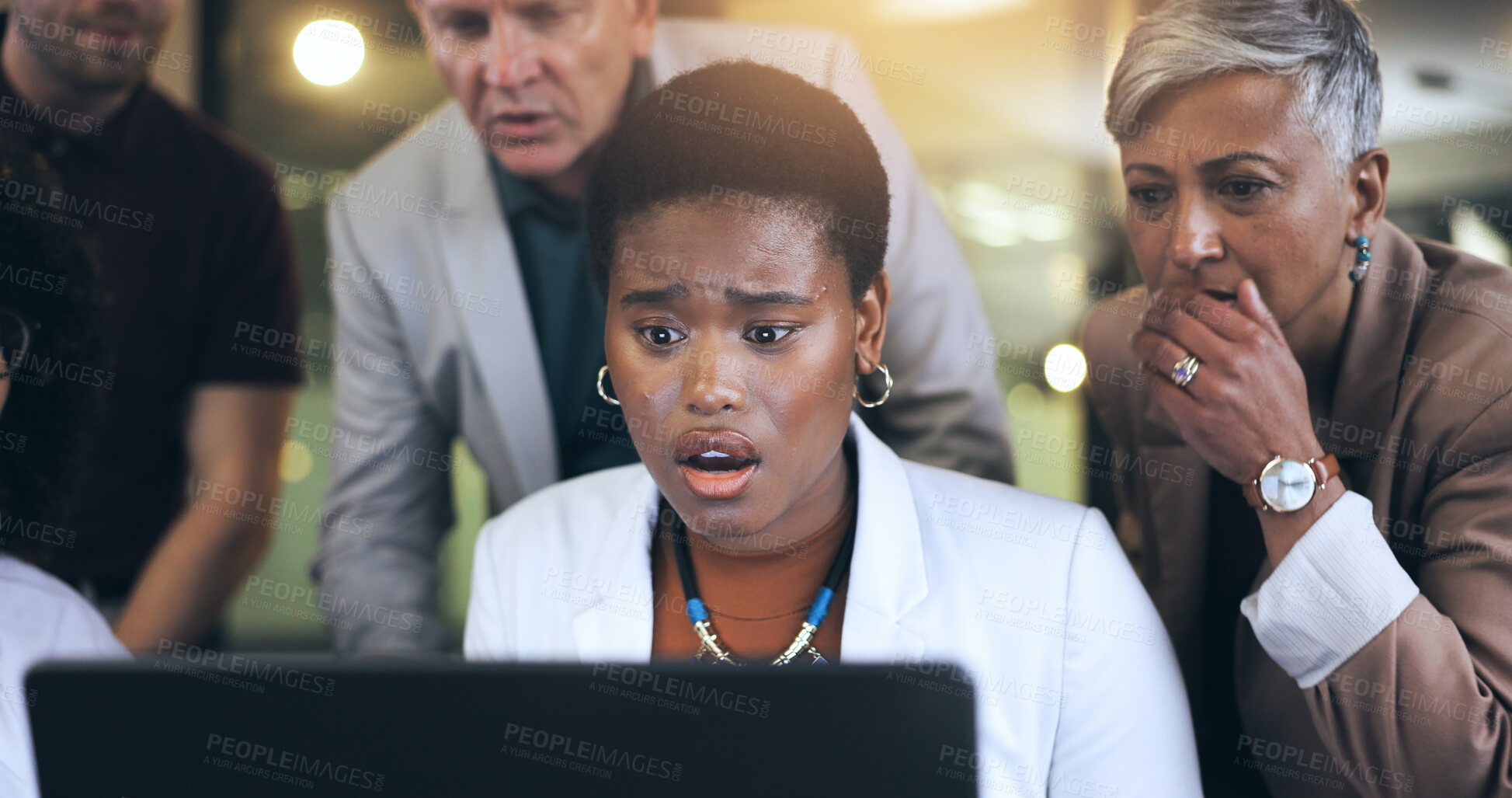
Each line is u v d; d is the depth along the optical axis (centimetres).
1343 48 117
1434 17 138
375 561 181
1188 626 141
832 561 96
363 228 183
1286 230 120
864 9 202
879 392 168
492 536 117
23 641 96
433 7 165
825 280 85
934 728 49
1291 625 112
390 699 49
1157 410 141
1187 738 96
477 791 49
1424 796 111
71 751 49
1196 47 120
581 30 160
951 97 206
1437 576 117
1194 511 138
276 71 220
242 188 202
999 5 194
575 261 172
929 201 174
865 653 92
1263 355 114
